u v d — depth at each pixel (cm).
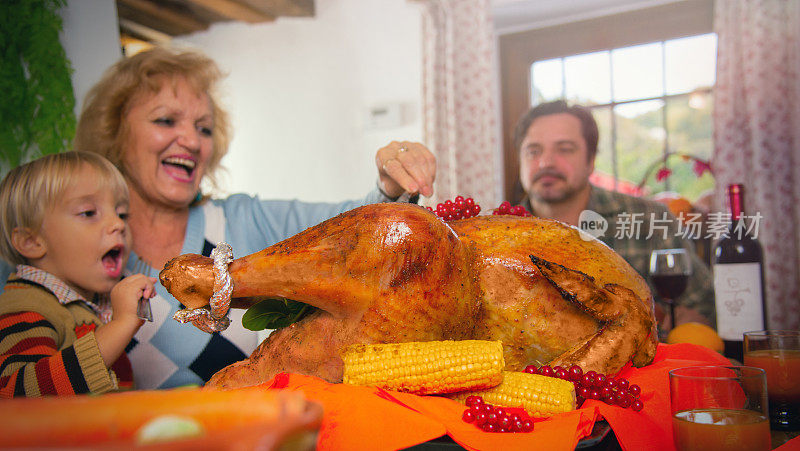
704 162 323
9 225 117
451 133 356
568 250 87
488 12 353
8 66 240
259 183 450
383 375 69
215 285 74
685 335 116
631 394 68
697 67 325
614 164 348
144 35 428
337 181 424
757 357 77
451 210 103
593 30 353
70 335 109
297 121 434
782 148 281
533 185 237
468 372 66
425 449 58
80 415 25
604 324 81
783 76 281
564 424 59
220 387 82
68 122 253
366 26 408
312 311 86
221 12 401
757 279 114
